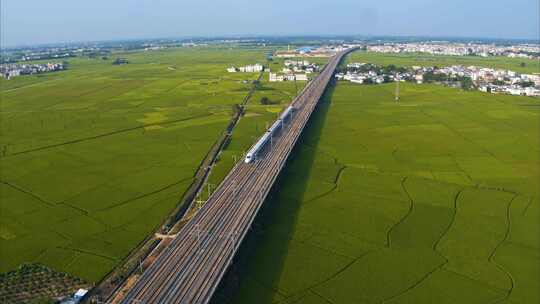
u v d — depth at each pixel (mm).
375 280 86688
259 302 79312
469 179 140625
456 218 113500
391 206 119500
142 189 127750
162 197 122000
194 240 90062
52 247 96188
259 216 109625
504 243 101812
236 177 126562
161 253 84938
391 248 98375
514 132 196125
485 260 94688
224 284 82250
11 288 81875
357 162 155000
